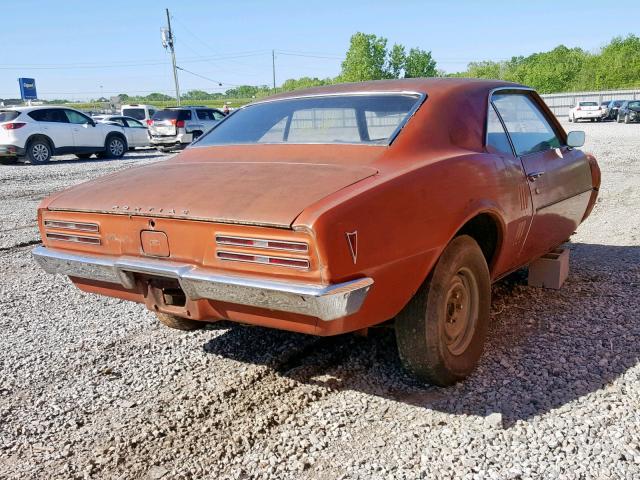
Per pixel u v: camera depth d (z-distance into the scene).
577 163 4.49
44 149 17.50
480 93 3.59
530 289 4.50
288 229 2.37
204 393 3.12
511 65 95.75
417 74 71.56
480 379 3.13
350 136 3.20
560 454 2.43
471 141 3.32
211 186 2.80
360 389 3.10
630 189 9.38
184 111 21.03
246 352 3.62
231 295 2.54
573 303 4.18
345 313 2.38
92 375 3.39
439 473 2.36
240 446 2.63
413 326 2.85
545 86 78.38
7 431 2.82
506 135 3.67
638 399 2.84
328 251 2.33
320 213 2.35
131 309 4.53
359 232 2.44
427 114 3.21
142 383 3.26
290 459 2.51
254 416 2.87
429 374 2.95
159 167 3.41
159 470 2.48
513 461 2.40
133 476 2.44
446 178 2.90
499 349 3.48
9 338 3.98
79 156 19.88
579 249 5.76
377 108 3.30
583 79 77.31
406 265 2.66
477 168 3.14
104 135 19.22
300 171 2.85
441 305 2.87
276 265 2.42
